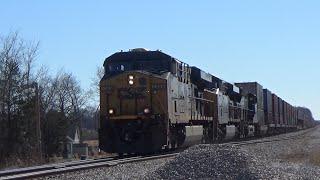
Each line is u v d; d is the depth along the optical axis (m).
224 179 15.00
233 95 47.12
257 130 58.22
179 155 17.19
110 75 26.91
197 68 34.34
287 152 32.03
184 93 29.64
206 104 36.06
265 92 65.25
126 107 25.77
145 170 17.61
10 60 43.75
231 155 16.95
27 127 43.03
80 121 67.06
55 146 49.62
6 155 41.09
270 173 16.16
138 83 25.78
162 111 25.47
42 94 49.38
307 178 16.83
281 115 79.38
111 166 19.27
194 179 14.99
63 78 62.88
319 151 31.28
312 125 185.25
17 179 14.35
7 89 43.09
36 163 30.03
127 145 25.61
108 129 25.86
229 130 42.00
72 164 20.86
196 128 31.27
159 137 25.36
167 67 27.08
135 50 27.48
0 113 42.69
